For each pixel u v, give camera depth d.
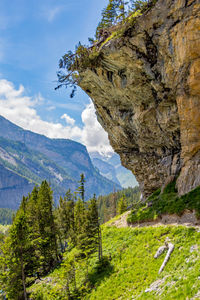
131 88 28.73
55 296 27.02
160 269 16.69
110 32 27.44
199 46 19.41
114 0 24.25
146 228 26.16
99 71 29.00
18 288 28.56
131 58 24.91
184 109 23.05
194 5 18.72
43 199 43.97
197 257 14.53
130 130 37.31
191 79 21.00
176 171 30.81
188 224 20.06
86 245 31.91
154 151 37.41
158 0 21.25
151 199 34.50
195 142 23.38
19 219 29.02
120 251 25.38
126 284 18.75
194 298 10.61
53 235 41.62
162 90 25.89
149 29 22.30
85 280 25.36
